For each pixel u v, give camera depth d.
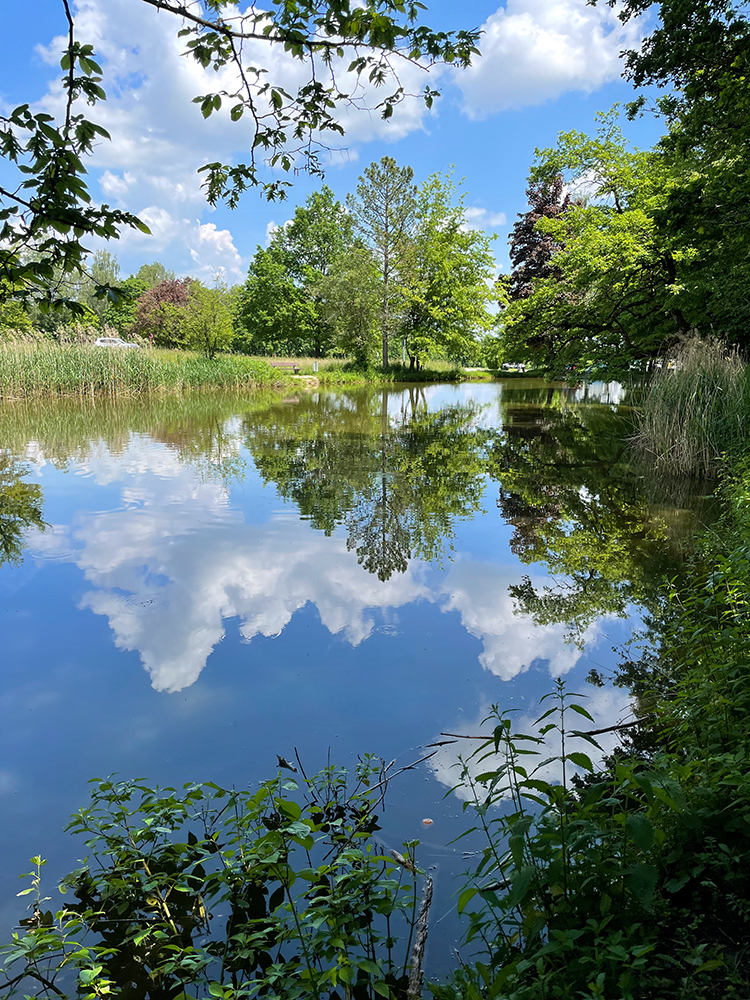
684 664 3.34
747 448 7.98
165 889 2.16
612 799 1.64
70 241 2.47
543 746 2.93
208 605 4.71
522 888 1.48
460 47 3.02
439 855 2.26
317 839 2.33
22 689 3.53
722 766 2.05
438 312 35.25
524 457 11.52
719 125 9.91
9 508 7.55
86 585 5.09
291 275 44.00
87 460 10.70
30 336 20.95
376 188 32.84
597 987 1.28
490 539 6.45
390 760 2.86
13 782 2.73
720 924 1.62
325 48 2.98
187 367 25.14
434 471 10.15
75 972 1.85
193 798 2.35
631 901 1.60
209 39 2.84
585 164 18.97
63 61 2.35
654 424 9.88
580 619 4.45
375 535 6.58
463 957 1.84
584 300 17.14
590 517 7.21
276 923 1.84
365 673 3.69
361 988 1.77
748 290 12.68
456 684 3.55
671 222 10.16
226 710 3.29
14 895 2.14
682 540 6.18
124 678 3.65
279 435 13.92
